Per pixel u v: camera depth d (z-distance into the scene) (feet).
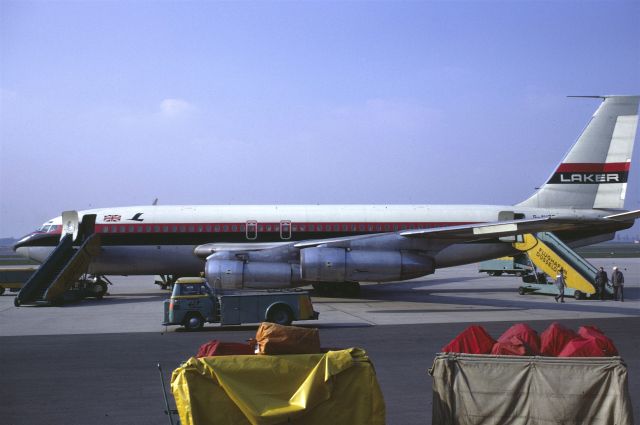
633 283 151.33
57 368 48.47
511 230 78.95
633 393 39.29
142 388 41.81
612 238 120.78
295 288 99.35
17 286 123.03
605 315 83.30
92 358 52.60
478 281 156.97
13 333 68.03
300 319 70.44
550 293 114.93
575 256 113.39
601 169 118.62
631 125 117.91
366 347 57.06
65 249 107.86
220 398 24.88
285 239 111.86
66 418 34.91
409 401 37.73
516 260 155.43
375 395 26.27
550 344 30.17
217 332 68.74
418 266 90.58
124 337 64.90
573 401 25.44
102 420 34.50
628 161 117.91
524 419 26.17
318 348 28.07
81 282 111.96
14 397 39.63
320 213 114.01
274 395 25.40
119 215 111.65
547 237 116.37
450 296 115.44
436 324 73.97
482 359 27.02
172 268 112.37
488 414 26.63
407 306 96.89
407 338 62.54
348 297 113.60
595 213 117.70
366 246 91.25
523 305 98.22
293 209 114.73
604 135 118.52
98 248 107.86
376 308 93.71
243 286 90.58
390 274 90.22
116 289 134.92
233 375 25.20
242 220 112.06
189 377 24.89
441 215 115.14
